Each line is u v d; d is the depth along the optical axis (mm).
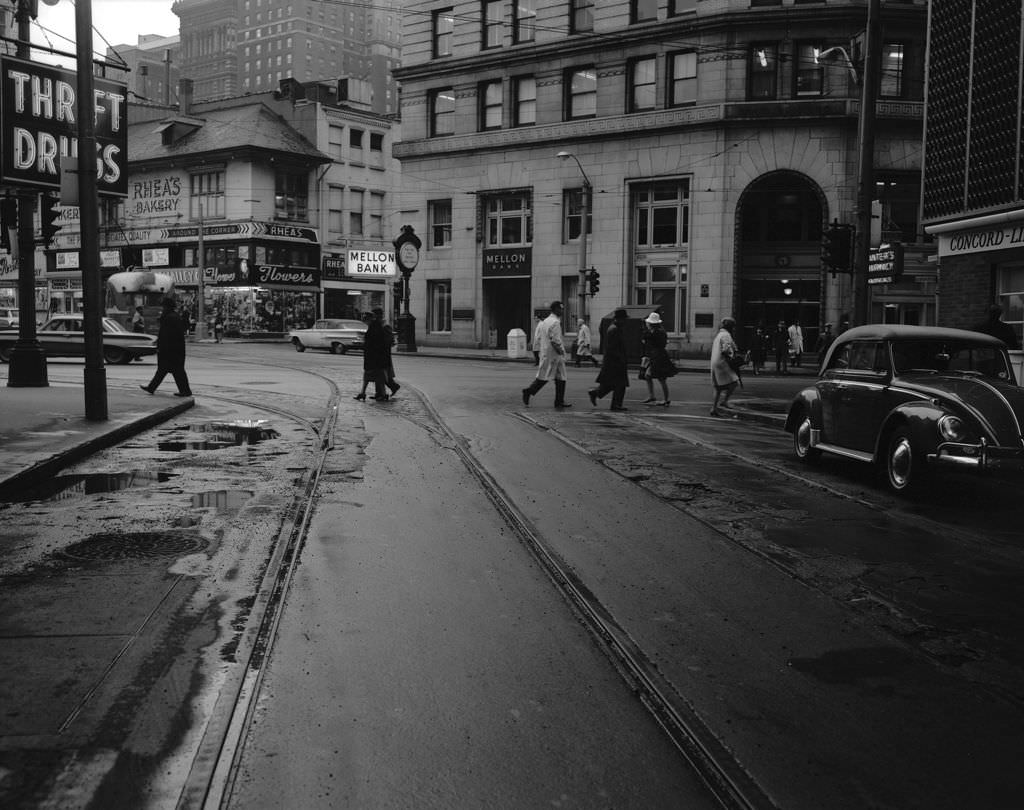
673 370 19516
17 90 17062
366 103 65250
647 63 41031
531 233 45094
